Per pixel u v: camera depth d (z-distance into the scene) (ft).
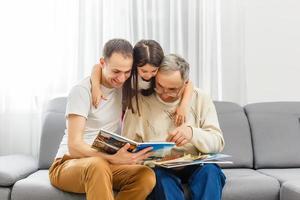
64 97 8.76
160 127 6.73
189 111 6.83
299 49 9.85
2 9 9.26
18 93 9.30
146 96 6.85
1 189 6.49
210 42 9.66
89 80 6.39
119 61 5.92
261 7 9.81
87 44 9.43
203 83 9.59
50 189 6.27
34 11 9.30
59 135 8.25
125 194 5.94
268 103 9.00
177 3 9.59
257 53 9.80
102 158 5.69
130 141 5.44
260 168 8.35
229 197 6.49
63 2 9.37
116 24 9.50
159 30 9.58
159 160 6.21
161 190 5.88
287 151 8.39
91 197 5.38
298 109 8.90
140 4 9.52
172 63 6.17
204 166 6.15
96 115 6.40
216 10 9.71
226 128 8.49
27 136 9.35
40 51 9.30
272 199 6.66
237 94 9.66
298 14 9.89
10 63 9.24
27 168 7.41
